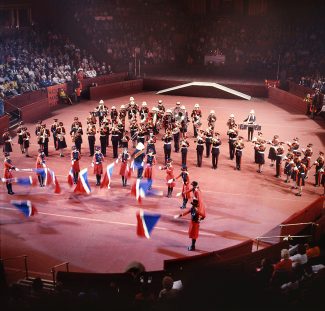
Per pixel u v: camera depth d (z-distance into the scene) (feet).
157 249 64.18
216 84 160.35
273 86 161.27
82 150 103.24
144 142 102.47
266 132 118.11
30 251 63.62
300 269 46.34
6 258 61.77
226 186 84.53
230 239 66.74
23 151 100.83
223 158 99.09
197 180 87.10
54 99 145.07
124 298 41.32
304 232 69.87
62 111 138.62
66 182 84.94
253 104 151.84
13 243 65.51
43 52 161.79
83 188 80.02
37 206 75.82
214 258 55.67
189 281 40.50
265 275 43.11
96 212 73.97
